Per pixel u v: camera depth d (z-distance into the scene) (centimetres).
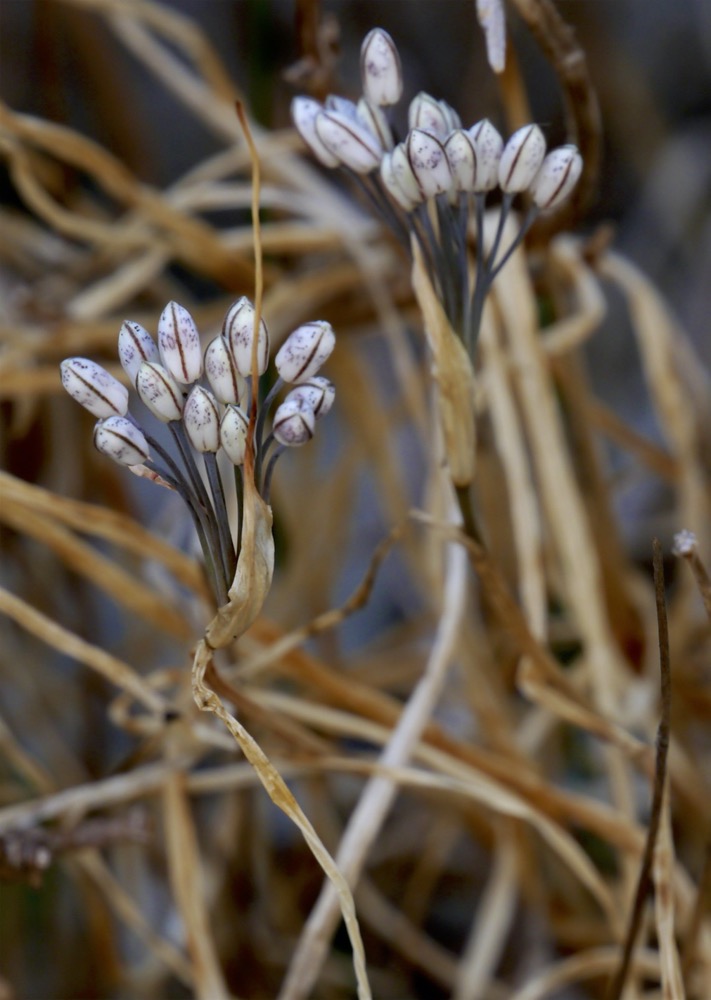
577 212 35
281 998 32
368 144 29
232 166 41
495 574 31
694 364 41
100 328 38
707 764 41
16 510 33
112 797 34
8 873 33
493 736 37
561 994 38
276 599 42
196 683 28
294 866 42
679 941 37
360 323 40
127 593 34
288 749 34
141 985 38
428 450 37
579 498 38
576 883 39
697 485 39
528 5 32
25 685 41
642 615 41
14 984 38
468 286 29
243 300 27
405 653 43
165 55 42
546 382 36
